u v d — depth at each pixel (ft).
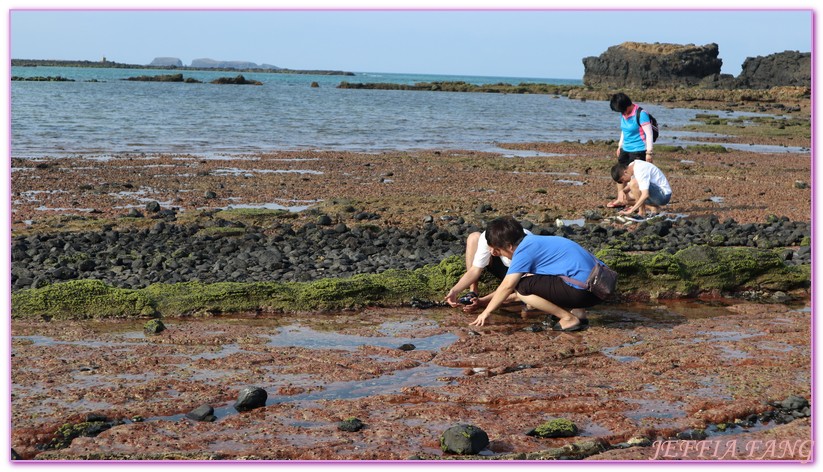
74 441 15.60
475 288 27.40
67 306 24.94
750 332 24.29
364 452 15.19
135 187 51.06
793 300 29.45
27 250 33.09
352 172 61.62
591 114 175.83
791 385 19.13
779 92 253.65
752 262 30.04
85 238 35.47
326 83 377.30
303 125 110.01
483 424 16.57
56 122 97.40
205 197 48.16
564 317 24.58
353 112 145.59
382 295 27.50
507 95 285.43
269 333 23.67
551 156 79.00
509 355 21.56
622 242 37.04
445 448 15.35
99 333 23.30
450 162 69.77
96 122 100.17
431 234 38.29
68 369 19.72
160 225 38.09
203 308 25.84
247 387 17.66
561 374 19.94
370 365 20.47
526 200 49.93
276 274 30.45
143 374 19.53
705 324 25.21
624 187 46.39
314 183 55.06
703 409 17.65
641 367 20.59
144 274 30.07
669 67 370.53
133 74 443.32
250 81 318.86
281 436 15.92
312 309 26.58
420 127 115.24
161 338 22.71
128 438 15.71
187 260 32.07
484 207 45.85
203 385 18.71
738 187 57.82
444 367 20.66
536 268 24.48
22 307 24.79
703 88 348.18
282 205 46.42
